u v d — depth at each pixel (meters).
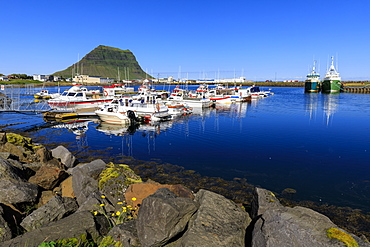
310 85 90.06
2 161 7.25
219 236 4.53
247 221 5.50
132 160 14.82
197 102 46.56
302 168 13.65
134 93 65.69
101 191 7.36
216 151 16.98
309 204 9.71
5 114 32.47
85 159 14.86
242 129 25.48
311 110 41.47
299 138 21.08
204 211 5.10
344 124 27.98
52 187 8.20
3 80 119.56
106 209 6.55
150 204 4.98
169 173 12.72
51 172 8.33
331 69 85.75
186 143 19.39
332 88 82.69
